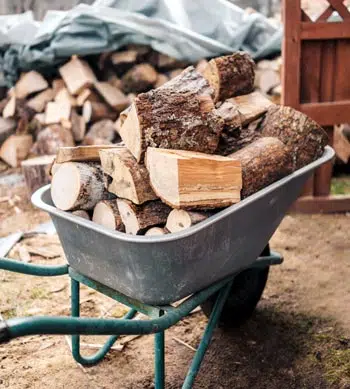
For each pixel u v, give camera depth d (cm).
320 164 226
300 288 312
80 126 541
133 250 169
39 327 124
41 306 294
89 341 262
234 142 231
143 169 191
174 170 176
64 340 263
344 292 307
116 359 246
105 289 199
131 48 536
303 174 220
